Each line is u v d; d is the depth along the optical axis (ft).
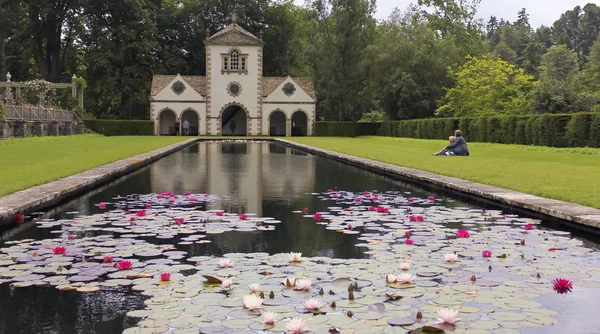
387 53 186.60
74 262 20.54
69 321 14.56
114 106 206.08
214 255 21.67
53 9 192.54
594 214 26.84
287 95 190.49
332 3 195.83
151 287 17.19
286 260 20.68
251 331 13.51
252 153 94.12
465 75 157.58
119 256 21.49
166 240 24.64
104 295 16.53
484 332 13.47
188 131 190.80
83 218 30.22
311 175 55.62
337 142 129.49
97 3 195.93
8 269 19.48
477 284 17.49
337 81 196.03
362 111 222.69
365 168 63.82
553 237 25.07
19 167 53.16
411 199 38.34
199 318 14.39
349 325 13.84
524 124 108.99
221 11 217.36
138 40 202.80
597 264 20.20
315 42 204.74
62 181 41.81
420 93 176.45
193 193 41.50
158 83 189.26
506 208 33.47
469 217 30.68
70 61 218.38
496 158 71.72
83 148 90.17
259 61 188.65
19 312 15.25
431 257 21.20
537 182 41.52
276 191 42.78
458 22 214.90
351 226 27.30
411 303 15.60
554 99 125.18
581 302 15.85
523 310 15.07
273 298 16.02
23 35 199.11
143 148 93.20
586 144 92.94
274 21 220.64
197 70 220.84
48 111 143.02
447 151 78.79
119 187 45.11
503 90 149.79
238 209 33.78
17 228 27.40
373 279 18.03
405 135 166.71
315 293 16.49
